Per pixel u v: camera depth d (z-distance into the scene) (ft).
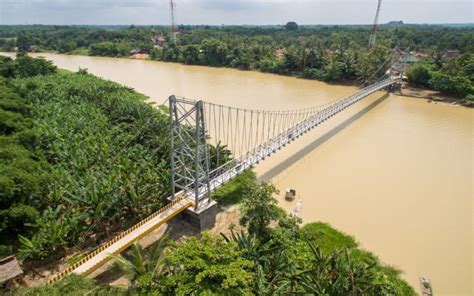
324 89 276.41
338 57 315.99
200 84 292.81
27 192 85.56
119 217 90.48
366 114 204.64
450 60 270.05
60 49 537.65
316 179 121.29
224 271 50.98
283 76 335.67
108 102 176.65
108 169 107.34
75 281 54.85
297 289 59.93
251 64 372.58
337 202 106.52
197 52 412.16
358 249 85.30
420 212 102.22
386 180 121.19
